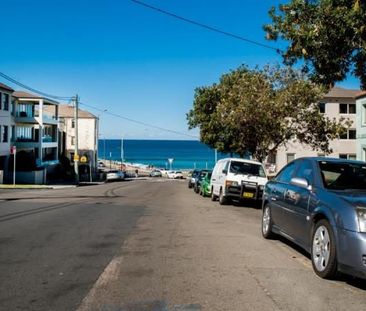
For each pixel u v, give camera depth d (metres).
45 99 56.47
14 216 14.21
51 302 5.65
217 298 5.82
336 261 6.42
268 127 26.17
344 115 48.97
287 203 8.55
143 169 113.25
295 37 11.95
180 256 8.18
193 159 175.38
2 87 46.31
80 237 10.21
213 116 37.09
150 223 12.62
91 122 82.75
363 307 5.55
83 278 6.72
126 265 7.50
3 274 6.95
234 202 21.03
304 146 44.84
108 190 33.66
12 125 52.72
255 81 26.78
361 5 10.37
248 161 20.08
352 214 6.24
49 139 59.34
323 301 5.74
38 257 8.11
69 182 52.75
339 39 11.24
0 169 47.12
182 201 21.72
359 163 8.20
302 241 7.73
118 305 5.55
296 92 25.66
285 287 6.30
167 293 6.02
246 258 8.02
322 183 7.58
